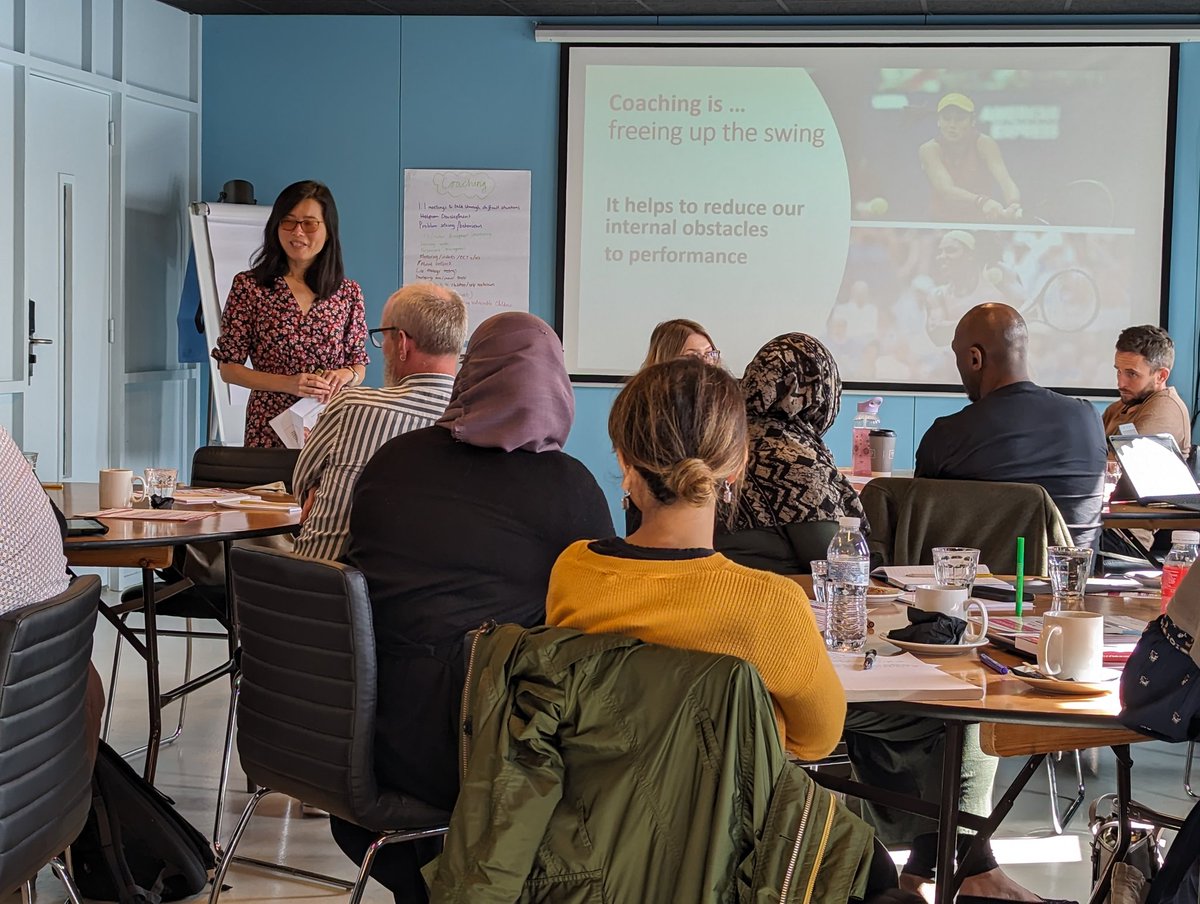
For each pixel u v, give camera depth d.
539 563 2.21
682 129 6.95
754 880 1.44
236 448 4.08
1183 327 6.74
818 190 6.91
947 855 2.05
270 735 2.26
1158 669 1.80
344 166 7.16
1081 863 3.23
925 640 2.15
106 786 2.86
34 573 2.01
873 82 6.84
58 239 6.09
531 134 7.05
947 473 3.39
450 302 2.96
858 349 6.96
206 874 3.00
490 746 1.49
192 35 7.15
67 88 6.11
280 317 4.94
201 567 3.66
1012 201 6.80
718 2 6.65
